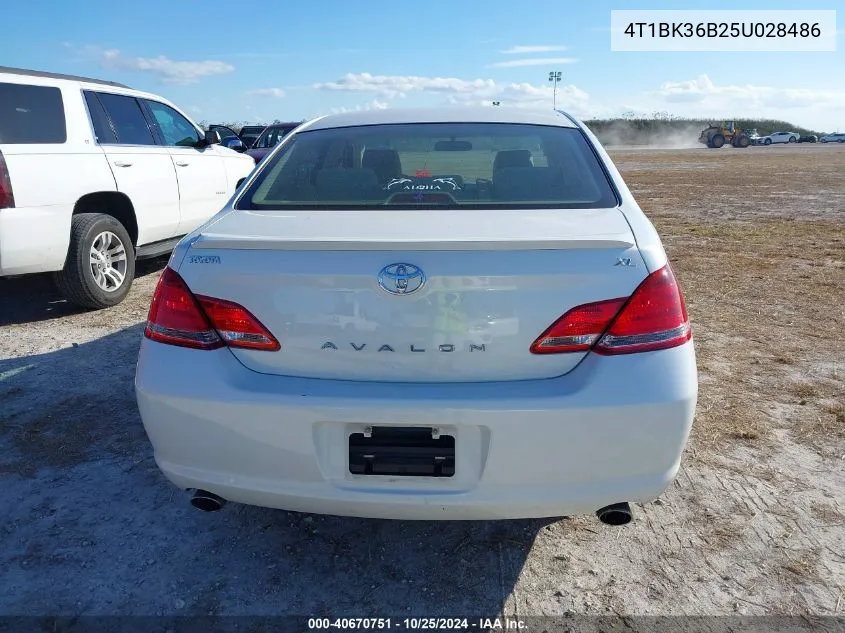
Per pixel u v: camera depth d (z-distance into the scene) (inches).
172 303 81.6
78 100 206.7
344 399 75.8
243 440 78.4
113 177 212.4
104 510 106.8
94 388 151.9
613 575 92.4
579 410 74.6
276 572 93.5
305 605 87.4
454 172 106.0
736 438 129.1
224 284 79.2
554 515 80.2
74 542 98.8
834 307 219.0
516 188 100.3
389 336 76.5
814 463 120.1
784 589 89.1
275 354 78.9
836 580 90.6
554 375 77.0
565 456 76.0
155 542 99.3
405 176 105.5
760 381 156.3
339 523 104.6
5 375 158.7
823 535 100.0
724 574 92.1
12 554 95.9
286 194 102.3
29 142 188.7
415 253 76.5
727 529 101.7
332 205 98.1
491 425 74.9
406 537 101.2
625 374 76.0
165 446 82.4
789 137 2822.3
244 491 81.2
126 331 192.2
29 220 182.7
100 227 206.5
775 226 401.4
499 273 75.3
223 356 80.0
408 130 118.6
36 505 107.7
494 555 97.0
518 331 76.0
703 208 505.4
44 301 223.5
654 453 77.5
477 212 91.5
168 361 80.7
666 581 91.0
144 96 239.8
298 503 80.7
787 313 212.2
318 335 77.7
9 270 182.9
